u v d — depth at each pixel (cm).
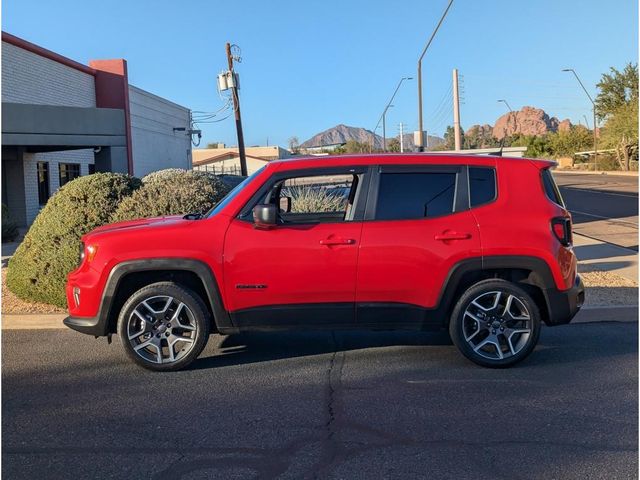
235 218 568
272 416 472
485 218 567
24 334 740
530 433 438
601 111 6894
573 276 584
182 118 3597
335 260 554
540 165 590
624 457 399
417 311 567
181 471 385
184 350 576
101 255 561
